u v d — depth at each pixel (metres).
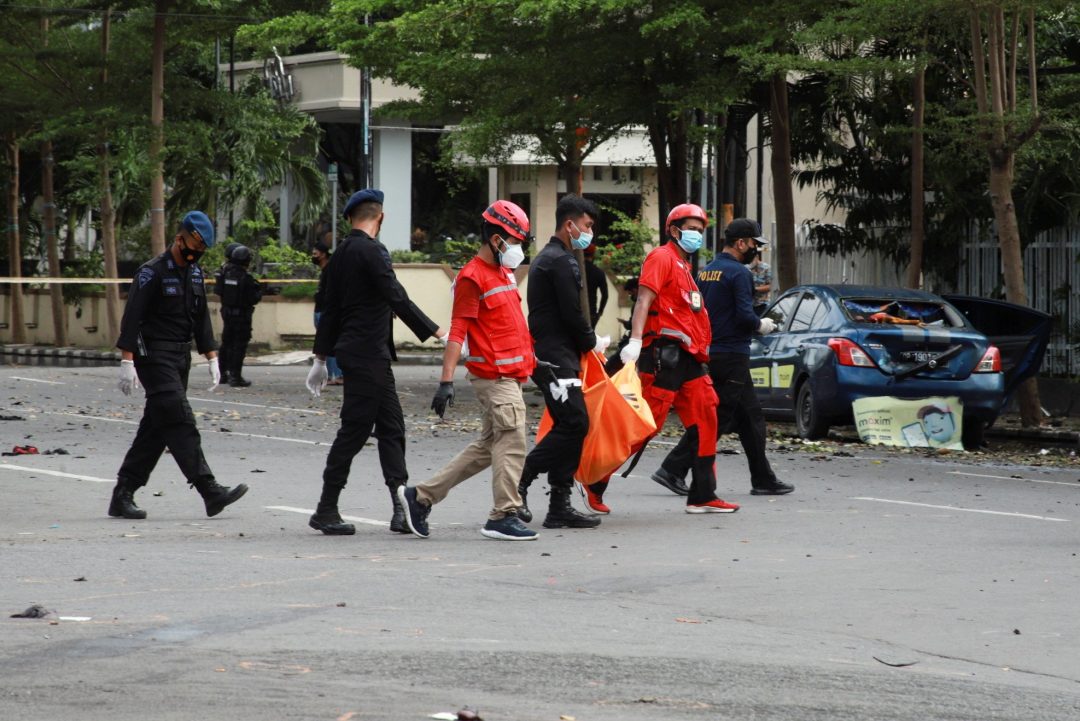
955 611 13.41
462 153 52.06
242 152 69.94
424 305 62.69
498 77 40.12
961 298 32.59
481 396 17.02
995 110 32.06
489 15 37.66
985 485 23.64
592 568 15.23
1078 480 24.91
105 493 20.92
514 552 16.19
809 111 43.94
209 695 9.58
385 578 14.32
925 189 42.22
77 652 10.83
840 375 29.66
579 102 39.12
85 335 68.50
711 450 19.55
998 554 16.56
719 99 36.44
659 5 36.12
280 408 35.91
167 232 74.06
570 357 17.84
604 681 10.30
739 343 20.97
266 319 61.09
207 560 15.27
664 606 13.37
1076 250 39.00
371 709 9.28
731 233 21.05
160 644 11.14
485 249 16.88
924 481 23.97
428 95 42.69
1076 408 37.41
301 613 12.50
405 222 77.44
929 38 36.62
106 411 34.28
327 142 78.81
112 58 58.22
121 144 58.97
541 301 17.75
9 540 16.64
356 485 22.12
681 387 19.39
